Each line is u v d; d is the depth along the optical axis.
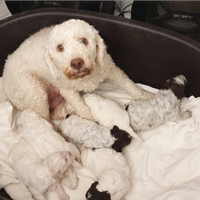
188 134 0.99
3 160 0.99
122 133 0.95
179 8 1.22
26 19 1.13
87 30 0.87
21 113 1.04
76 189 0.95
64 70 0.86
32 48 1.02
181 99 1.00
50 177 0.86
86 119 1.03
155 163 0.97
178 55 1.05
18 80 1.02
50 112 1.15
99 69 0.99
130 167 0.98
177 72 1.10
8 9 1.42
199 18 1.22
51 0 1.37
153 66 1.14
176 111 1.00
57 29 0.85
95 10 1.42
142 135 1.03
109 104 1.01
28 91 1.03
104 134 0.96
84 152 0.96
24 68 1.03
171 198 0.86
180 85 0.99
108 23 1.09
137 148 1.01
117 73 1.08
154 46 1.08
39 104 1.05
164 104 0.98
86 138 0.97
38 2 1.39
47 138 0.95
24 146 0.96
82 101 1.06
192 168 0.93
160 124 1.03
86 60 0.84
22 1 1.38
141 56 1.13
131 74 1.22
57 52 0.87
